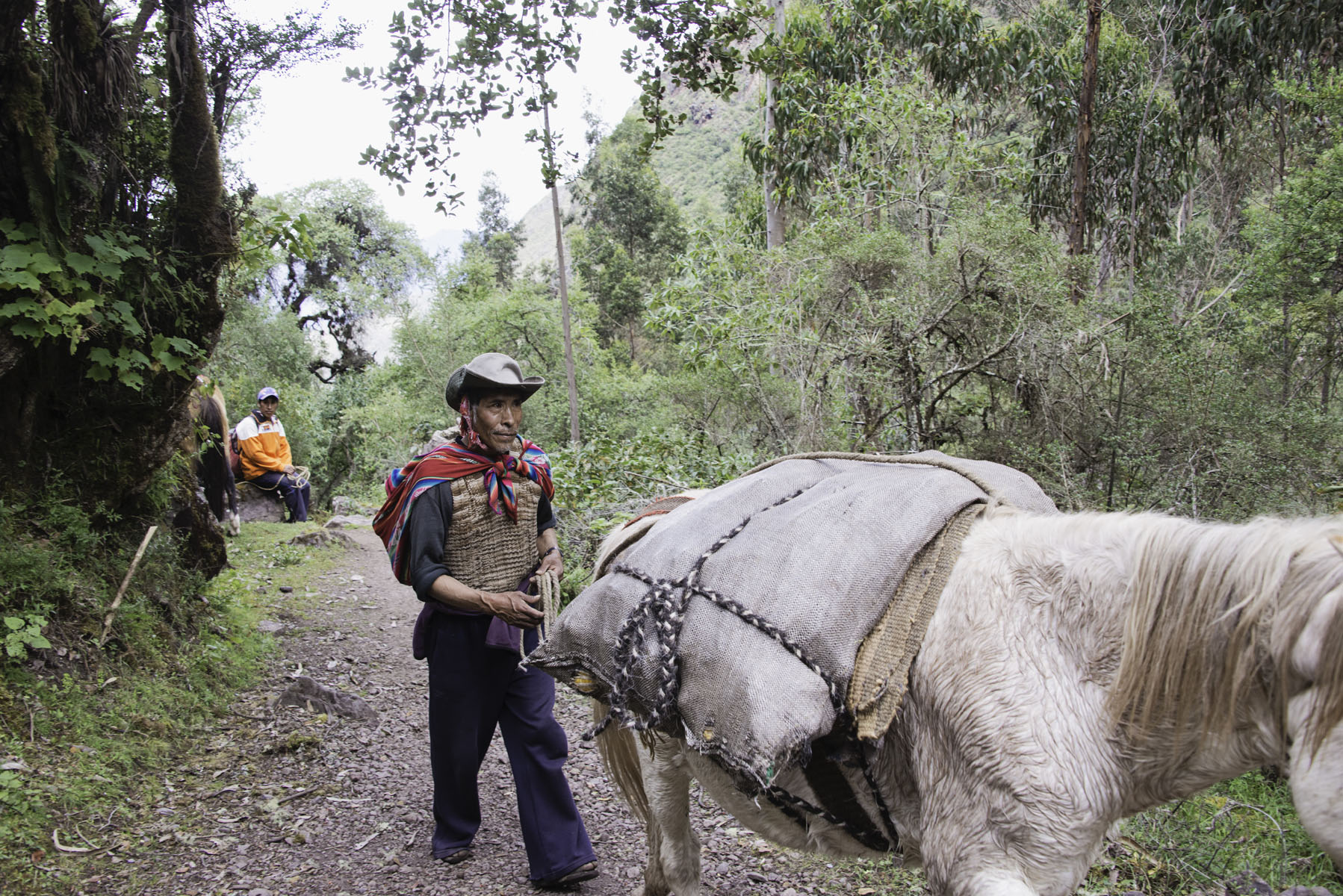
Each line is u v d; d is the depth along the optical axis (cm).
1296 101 994
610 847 381
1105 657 179
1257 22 1366
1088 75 976
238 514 1037
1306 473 532
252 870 348
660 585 229
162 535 559
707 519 243
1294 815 349
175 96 480
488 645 334
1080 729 176
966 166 998
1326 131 948
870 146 1066
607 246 3997
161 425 527
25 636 416
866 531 217
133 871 338
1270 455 543
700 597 221
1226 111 1568
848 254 723
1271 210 898
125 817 374
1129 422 595
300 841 372
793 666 200
